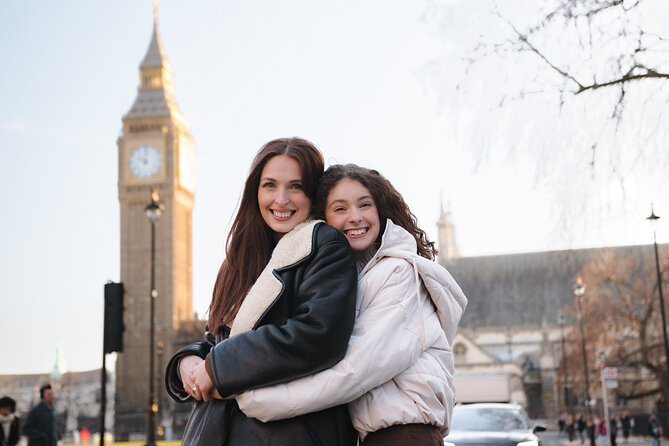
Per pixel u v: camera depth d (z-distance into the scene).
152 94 127.75
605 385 33.69
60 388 131.75
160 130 124.56
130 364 115.81
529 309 100.50
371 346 2.27
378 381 2.28
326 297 2.25
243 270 2.62
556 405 96.00
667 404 50.97
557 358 97.50
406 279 2.43
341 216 2.65
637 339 57.97
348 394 2.22
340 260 2.36
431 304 2.55
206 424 2.29
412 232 2.82
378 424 2.33
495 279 103.62
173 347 115.44
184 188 128.12
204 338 2.79
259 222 2.69
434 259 2.91
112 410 121.50
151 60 129.62
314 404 2.20
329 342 2.20
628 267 51.25
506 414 13.87
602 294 54.91
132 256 121.19
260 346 2.20
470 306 102.62
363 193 2.66
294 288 2.36
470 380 21.78
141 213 122.38
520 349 99.62
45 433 12.30
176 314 120.88
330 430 2.31
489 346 100.19
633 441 48.22
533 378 98.12
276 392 2.20
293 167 2.65
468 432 13.11
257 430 2.24
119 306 12.83
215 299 2.66
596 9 7.86
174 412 101.62
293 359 2.18
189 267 130.00
